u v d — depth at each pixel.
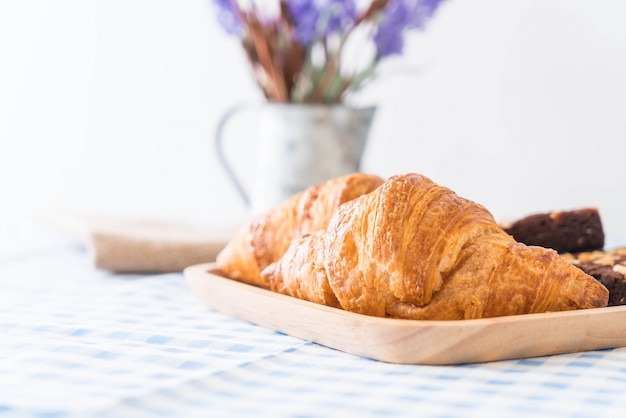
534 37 3.66
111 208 3.95
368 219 1.24
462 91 3.81
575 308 1.25
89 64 3.88
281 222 1.55
